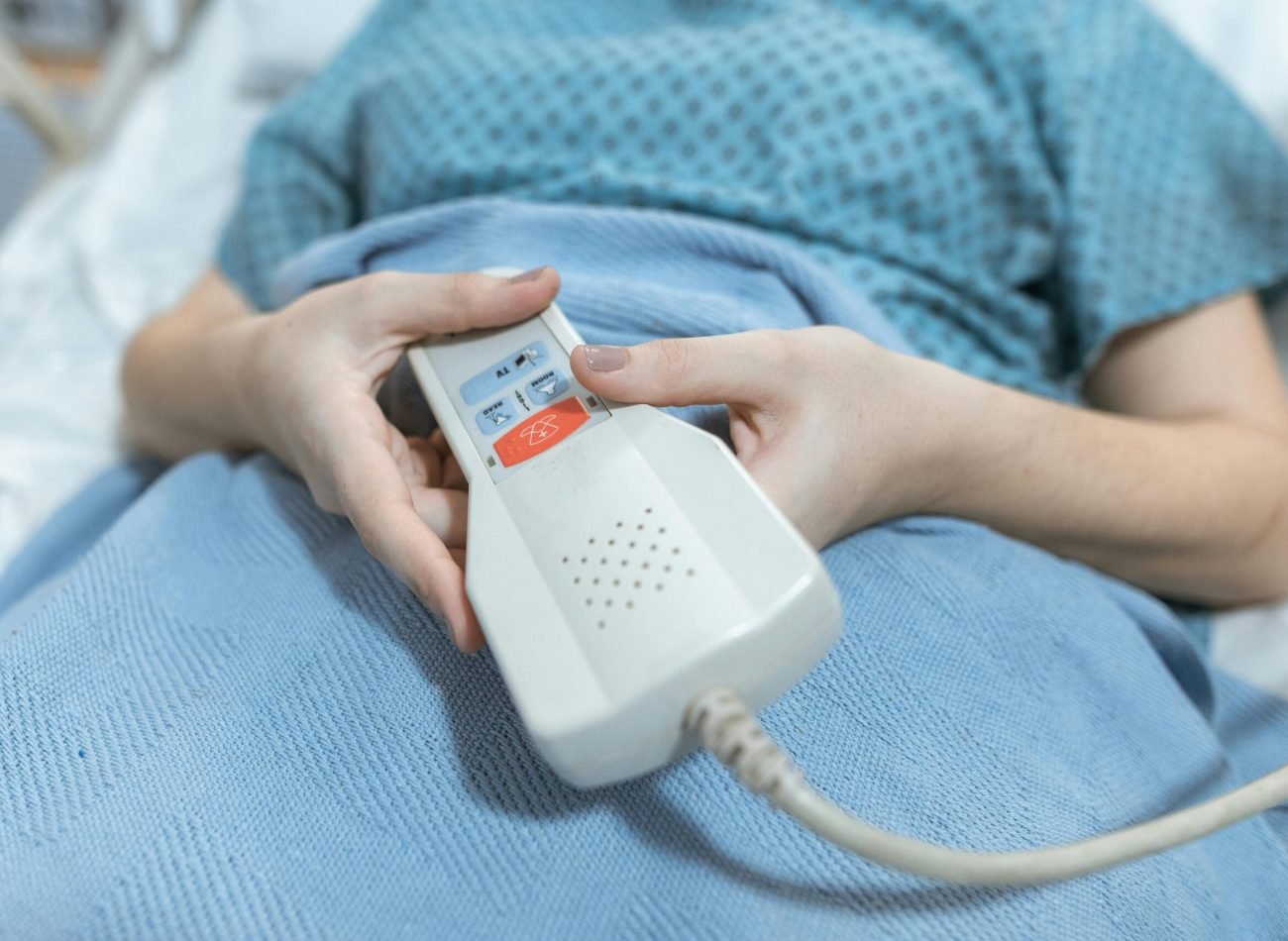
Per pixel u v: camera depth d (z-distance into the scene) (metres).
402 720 0.38
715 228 0.53
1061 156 0.62
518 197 0.62
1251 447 0.57
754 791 0.30
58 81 1.58
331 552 0.47
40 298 1.02
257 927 0.33
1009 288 0.64
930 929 0.34
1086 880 0.37
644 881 0.35
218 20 1.29
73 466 0.81
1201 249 0.65
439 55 0.69
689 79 0.62
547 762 0.33
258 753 0.38
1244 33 0.90
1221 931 0.41
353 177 0.76
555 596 0.32
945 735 0.39
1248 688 0.57
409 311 0.44
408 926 0.33
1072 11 0.66
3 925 0.33
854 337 0.42
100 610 0.43
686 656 0.29
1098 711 0.44
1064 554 0.55
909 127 0.60
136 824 0.35
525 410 0.39
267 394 0.48
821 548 0.43
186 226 1.11
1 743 0.38
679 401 0.37
